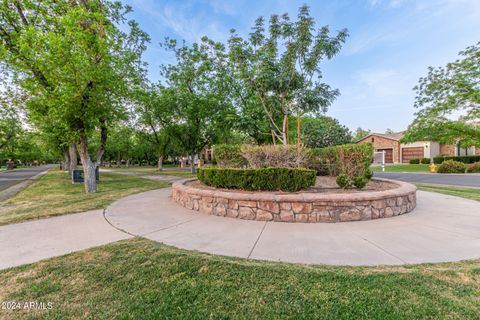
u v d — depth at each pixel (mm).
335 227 4031
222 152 8977
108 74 7527
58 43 6586
